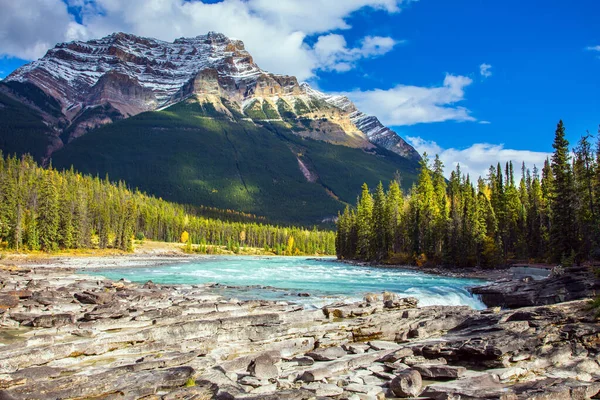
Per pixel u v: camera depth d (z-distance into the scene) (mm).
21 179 149875
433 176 117750
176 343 21641
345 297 39969
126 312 26781
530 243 91250
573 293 37781
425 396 15891
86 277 55875
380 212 108750
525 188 116250
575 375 18875
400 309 33156
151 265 101312
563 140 71250
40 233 111188
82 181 197125
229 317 26344
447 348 21031
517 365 19453
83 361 18906
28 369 16750
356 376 18547
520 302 39844
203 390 15992
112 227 142625
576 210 69125
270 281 59125
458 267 86938
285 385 17125
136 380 16156
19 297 34250
